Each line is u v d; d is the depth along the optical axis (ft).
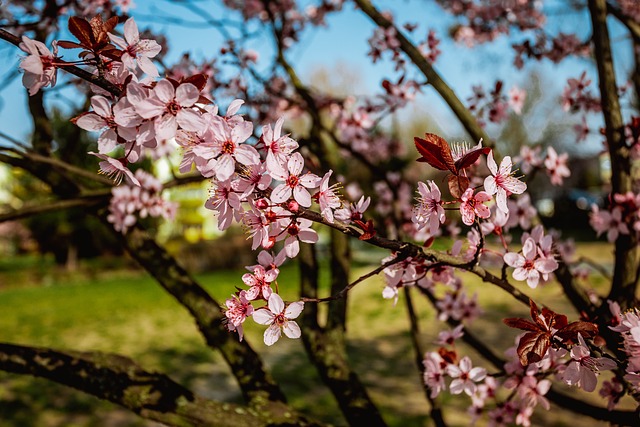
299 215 3.04
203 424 4.77
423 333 25.23
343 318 6.19
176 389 4.91
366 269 43.06
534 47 10.09
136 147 2.93
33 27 7.22
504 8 11.42
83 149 20.38
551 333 3.35
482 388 6.43
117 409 16.94
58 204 6.53
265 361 21.74
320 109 11.25
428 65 6.40
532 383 5.03
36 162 6.76
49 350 5.03
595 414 4.81
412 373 19.84
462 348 21.57
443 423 6.49
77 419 16.26
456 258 3.51
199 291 5.80
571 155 73.61
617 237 5.55
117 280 52.03
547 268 3.96
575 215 67.77
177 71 9.11
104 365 4.92
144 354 23.94
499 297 29.19
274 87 11.52
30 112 6.97
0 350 4.96
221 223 3.10
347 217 3.47
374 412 5.46
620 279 5.47
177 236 60.39
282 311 3.28
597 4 5.77
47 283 52.54
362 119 9.95
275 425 4.96
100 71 2.99
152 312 34.12
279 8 11.54
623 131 5.71
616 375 4.64
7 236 72.84
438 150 3.08
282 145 3.10
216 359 22.68
